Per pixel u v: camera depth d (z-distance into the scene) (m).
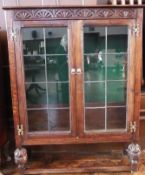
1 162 2.04
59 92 1.77
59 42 1.69
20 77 1.71
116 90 1.78
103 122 1.82
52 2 2.02
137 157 1.86
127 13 1.64
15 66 1.69
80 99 1.76
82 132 1.81
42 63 1.72
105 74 1.76
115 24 1.65
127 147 2.07
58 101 1.78
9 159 2.09
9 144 2.14
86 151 2.23
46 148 2.22
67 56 1.70
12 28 1.63
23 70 1.71
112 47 1.71
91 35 1.68
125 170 1.92
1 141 1.95
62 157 2.17
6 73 2.08
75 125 1.80
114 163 2.06
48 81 1.75
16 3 2.01
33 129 1.81
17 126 1.78
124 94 1.79
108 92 1.79
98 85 1.77
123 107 1.80
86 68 1.73
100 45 1.70
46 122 1.81
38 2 2.02
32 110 1.79
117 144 2.21
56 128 1.82
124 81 1.76
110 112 1.81
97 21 1.64
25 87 1.74
